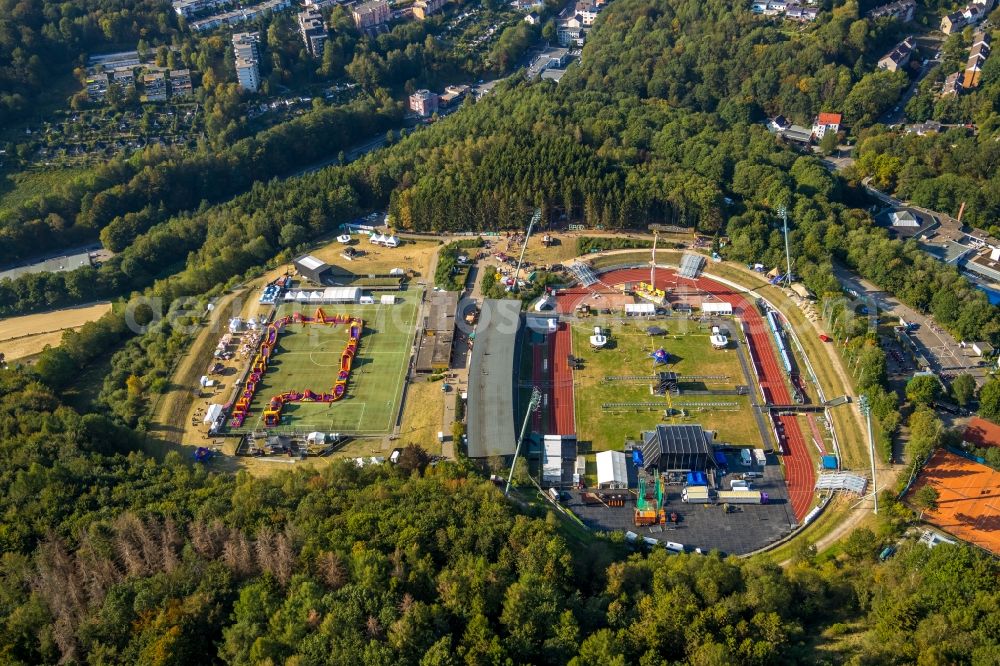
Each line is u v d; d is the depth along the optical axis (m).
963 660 184.62
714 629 199.75
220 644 191.75
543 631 196.88
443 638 185.38
